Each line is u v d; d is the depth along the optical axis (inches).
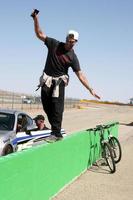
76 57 286.7
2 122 477.4
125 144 804.0
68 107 2920.8
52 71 284.7
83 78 289.0
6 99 2632.9
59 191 351.9
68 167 381.7
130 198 357.4
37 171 282.2
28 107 2293.3
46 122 1354.6
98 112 2578.7
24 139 477.7
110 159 491.5
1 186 217.3
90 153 489.7
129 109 3521.2
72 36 275.3
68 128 1218.6
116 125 716.7
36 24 272.2
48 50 285.6
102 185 398.6
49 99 291.6
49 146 308.2
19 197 247.3
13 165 233.6
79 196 348.2
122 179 434.9
